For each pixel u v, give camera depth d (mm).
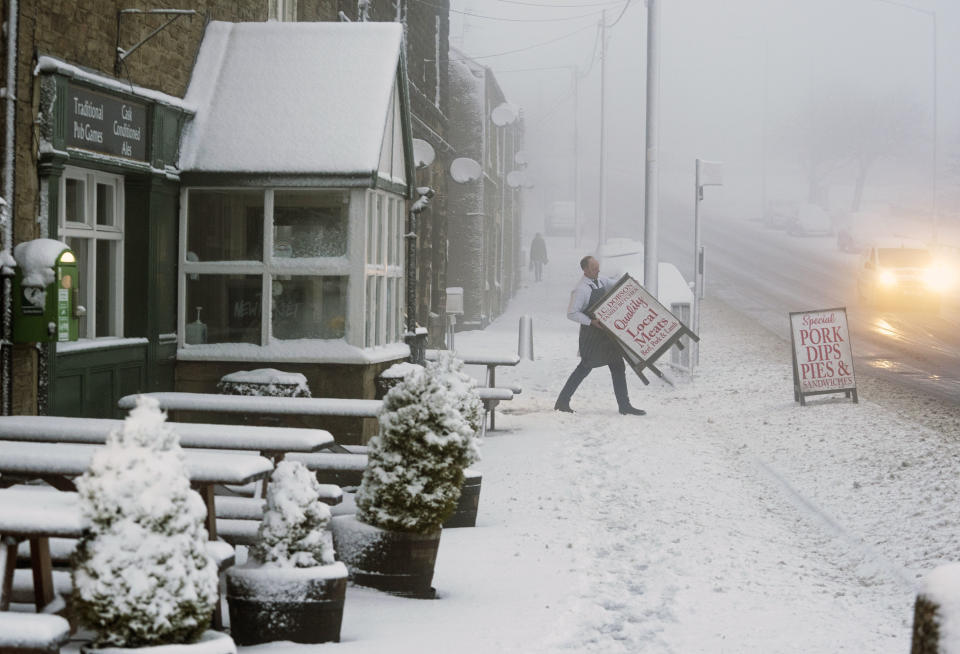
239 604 7383
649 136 28375
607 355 20531
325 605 7398
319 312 15625
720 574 9992
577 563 10180
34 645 5496
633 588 9430
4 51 11766
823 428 18375
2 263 11609
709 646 7824
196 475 7703
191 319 15641
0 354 11648
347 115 15727
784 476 14688
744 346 32438
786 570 10266
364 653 7223
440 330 32875
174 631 5703
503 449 16484
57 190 12492
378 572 9000
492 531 11422
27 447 8445
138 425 5758
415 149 21703
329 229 15625
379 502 9023
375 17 25719
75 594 5672
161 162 14836
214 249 15648
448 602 8836
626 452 16219
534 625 8156
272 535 7520
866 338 34406
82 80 12844
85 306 13891
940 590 4465
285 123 15695
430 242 30484
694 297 28328
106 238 14227
